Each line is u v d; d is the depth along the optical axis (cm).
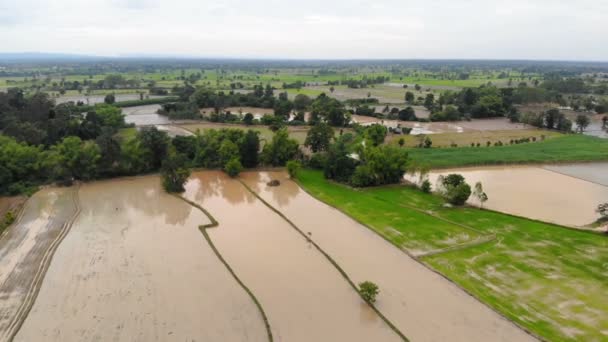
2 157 6316
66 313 3462
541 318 3441
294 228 5269
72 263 4278
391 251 4647
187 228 5222
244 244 4797
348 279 4016
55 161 6800
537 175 7788
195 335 3206
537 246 4722
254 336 3206
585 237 4938
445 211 5803
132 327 3291
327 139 8769
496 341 3183
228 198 6381
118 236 4941
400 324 3375
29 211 5619
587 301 3675
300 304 3641
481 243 4797
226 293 3781
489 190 6831
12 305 3547
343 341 3173
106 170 7112
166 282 3950
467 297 3759
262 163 8100
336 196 6425
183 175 6575
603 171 8119
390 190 6738
